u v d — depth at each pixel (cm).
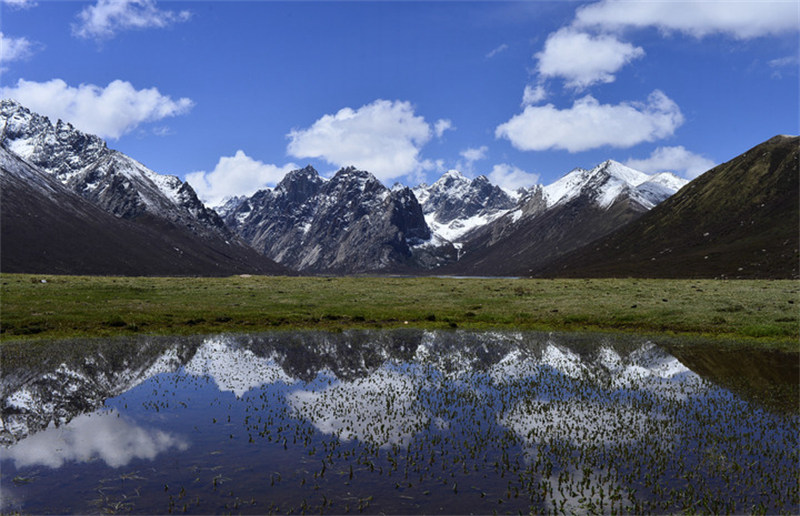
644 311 6106
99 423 2547
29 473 1966
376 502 1748
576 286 8500
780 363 3894
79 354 4172
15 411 2741
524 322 6072
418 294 7825
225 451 2184
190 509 1695
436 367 3862
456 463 2069
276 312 6372
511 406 2841
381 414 2698
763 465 2036
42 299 6166
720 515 1680
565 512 1686
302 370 3750
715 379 3422
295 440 2311
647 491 1831
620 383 3356
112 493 1805
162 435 2378
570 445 2250
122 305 6259
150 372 3644
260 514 1667
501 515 1673
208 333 5378
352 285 8812
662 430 2442
